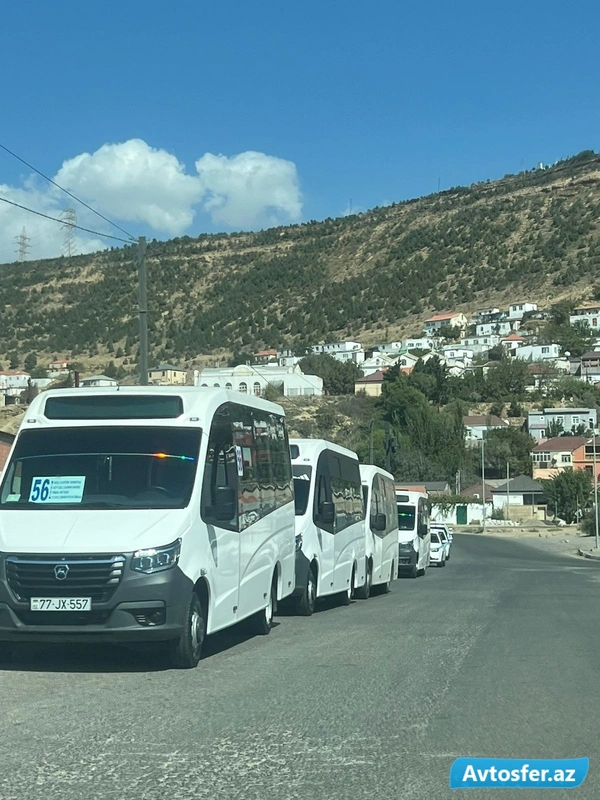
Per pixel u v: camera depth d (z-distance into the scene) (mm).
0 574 8523
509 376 122500
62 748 6109
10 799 5070
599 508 73312
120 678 8609
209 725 6789
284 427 13852
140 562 8531
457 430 94562
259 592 11711
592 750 6234
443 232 197375
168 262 168000
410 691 8250
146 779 5457
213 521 9688
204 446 9742
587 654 10664
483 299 170875
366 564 19484
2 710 7203
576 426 108688
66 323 88562
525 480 94125
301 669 9336
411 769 5746
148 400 10047
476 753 6133
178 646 8898
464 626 13531
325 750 6160
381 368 126312
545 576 29984
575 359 137750
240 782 5426
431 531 39062
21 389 61219
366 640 11734
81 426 9859
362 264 190625
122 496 9258
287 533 13430
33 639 8477
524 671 9430
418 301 174500
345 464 18141
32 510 9172
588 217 187375
